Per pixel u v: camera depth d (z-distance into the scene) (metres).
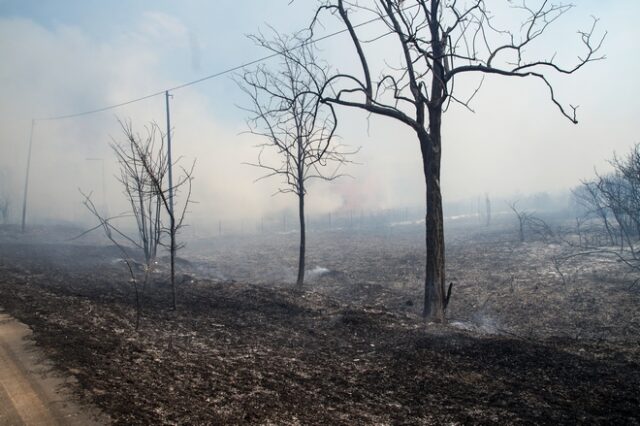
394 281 20.77
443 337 9.98
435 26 12.95
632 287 16.06
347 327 10.82
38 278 14.85
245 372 7.34
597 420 6.13
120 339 8.17
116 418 4.95
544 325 13.09
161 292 14.36
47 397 5.39
